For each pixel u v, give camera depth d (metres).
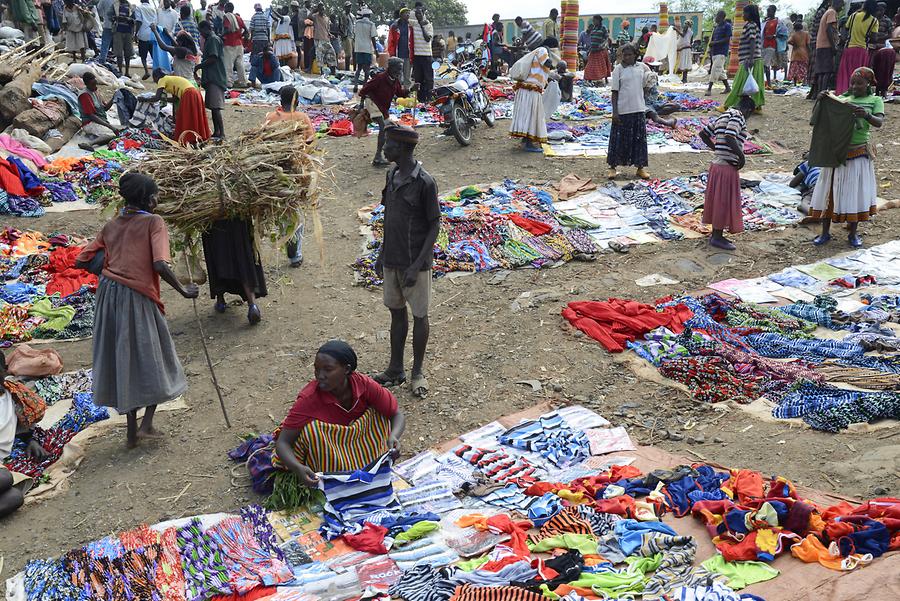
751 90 14.43
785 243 9.03
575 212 10.09
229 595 3.91
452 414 5.87
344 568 4.08
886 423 5.25
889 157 12.00
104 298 5.18
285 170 6.60
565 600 3.59
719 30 17.86
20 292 7.97
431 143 13.63
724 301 7.35
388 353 6.88
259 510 4.62
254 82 19.58
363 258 8.84
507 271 8.55
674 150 12.96
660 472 4.77
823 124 8.42
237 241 7.21
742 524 4.04
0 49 15.62
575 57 21.25
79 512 4.80
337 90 17.72
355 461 4.68
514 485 4.85
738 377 6.01
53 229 9.84
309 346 7.05
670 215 9.94
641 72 10.91
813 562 3.80
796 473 4.77
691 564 3.91
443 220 9.27
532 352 6.76
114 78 16.86
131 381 5.24
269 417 5.89
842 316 7.01
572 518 4.34
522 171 11.88
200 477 5.14
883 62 14.65
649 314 7.08
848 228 8.86
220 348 7.05
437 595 3.72
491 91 18.16
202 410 6.02
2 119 12.47
